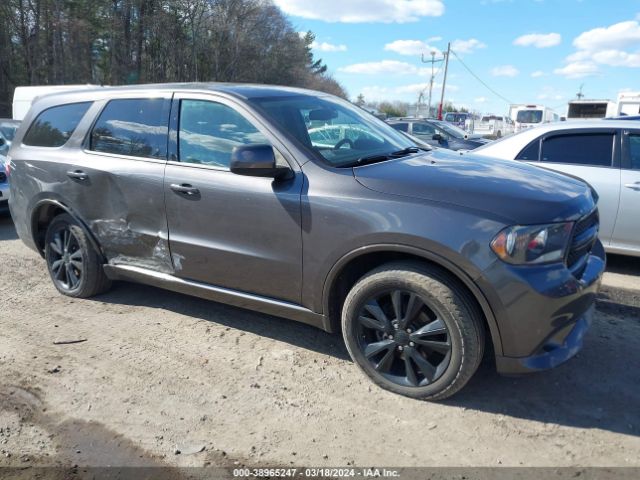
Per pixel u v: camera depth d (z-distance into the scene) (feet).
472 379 11.07
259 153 10.37
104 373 11.44
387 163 11.15
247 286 11.88
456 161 11.76
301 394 10.62
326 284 10.68
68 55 114.11
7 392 10.73
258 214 11.19
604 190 17.81
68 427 9.63
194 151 12.35
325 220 10.37
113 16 123.13
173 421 9.80
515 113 99.40
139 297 15.62
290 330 13.46
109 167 13.58
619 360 11.87
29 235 16.19
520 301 9.02
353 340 10.77
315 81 204.95
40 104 16.03
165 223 12.75
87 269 14.82
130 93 13.85
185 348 12.54
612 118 19.60
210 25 144.87
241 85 13.15
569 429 9.51
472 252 9.09
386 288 10.13
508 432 9.43
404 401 10.35
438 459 8.76
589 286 9.77
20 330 13.51
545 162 18.88
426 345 9.98
